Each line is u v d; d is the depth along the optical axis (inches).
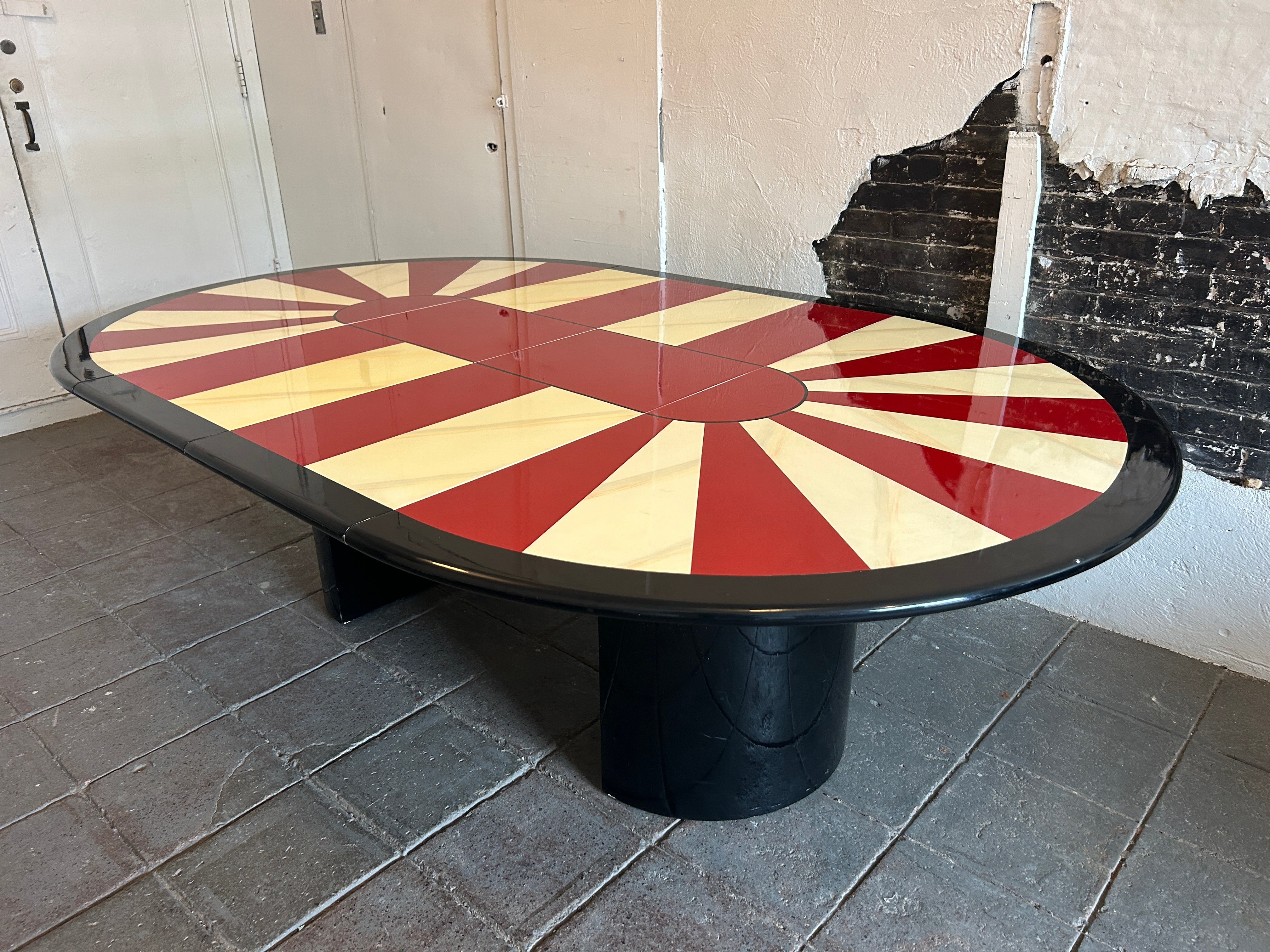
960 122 82.9
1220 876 58.9
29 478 121.0
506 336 80.0
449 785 67.0
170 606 90.4
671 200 107.4
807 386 65.8
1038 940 54.6
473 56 121.1
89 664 81.3
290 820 63.7
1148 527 44.7
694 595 38.7
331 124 145.6
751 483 49.7
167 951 54.1
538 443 55.7
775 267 101.3
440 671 80.2
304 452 54.7
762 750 61.2
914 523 44.9
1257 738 71.6
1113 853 60.7
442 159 132.3
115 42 137.0
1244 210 70.4
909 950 53.9
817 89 90.7
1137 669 80.3
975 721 73.5
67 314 141.0
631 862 60.2
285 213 162.9
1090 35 73.6
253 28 150.2
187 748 70.8
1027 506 46.6
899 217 90.0
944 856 60.6
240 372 70.5
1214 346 74.9
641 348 75.7
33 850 61.3
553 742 71.5
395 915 56.3
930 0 80.9
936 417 59.3
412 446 55.4
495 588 40.2
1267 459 74.5
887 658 81.5
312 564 98.4
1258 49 66.6
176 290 153.1
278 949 54.1
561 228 120.8
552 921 55.9
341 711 75.0
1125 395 63.2
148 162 144.7
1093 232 78.5
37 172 133.4
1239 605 78.4
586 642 84.4
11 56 127.9
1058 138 77.7
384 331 82.0
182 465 125.0
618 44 104.3
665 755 61.6
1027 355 72.5
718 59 96.8
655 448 54.7
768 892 57.9
